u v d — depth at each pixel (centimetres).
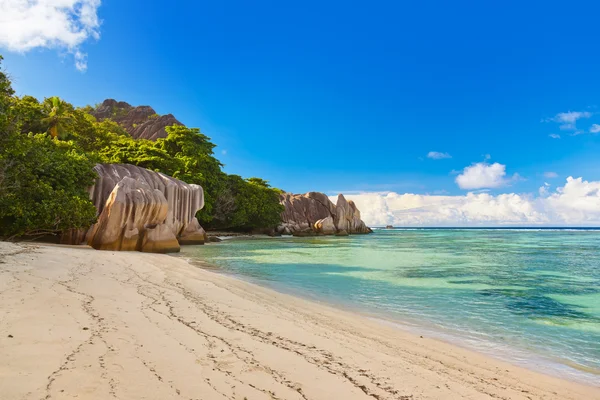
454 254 2641
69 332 468
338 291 1102
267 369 413
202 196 3497
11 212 1730
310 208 7650
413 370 454
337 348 515
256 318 651
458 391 398
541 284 1297
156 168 4038
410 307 902
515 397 399
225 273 1438
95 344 435
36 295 648
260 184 6550
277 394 349
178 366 396
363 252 2703
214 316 639
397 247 3412
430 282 1311
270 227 6306
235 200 5534
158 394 323
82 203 1959
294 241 4328
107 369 367
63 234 2131
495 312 868
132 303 675
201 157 4891
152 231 2159
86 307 605
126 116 9219
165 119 8012
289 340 534
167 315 613
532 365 523
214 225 5500
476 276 1484
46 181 2036
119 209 2038
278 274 1455
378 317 784
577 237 6375
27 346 406
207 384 356
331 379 400
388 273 1543
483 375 464
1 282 719
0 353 380
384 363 469
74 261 1163
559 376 482
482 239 5503
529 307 927
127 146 4241
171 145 4994
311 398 348
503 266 1870
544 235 7594
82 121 4950
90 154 2786
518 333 693
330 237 5903
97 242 1991
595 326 749
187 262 1623
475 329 715
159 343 466
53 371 348
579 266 1892
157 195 2244
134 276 1027
